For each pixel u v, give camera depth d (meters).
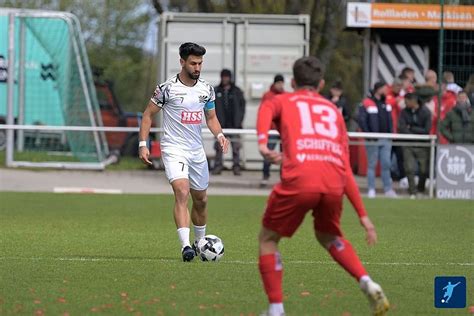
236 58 68.69
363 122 56.81
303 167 19.42
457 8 56.25
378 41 68.44
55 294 23.42
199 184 29.66
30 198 52.84
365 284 19.45
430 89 58.25
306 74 20.17
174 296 23.27
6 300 22.58
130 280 25.59
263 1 87.56
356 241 35.84
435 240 36.47
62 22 72.88
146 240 35.16
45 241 34.44
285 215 19.69
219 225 40.84
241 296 23.36
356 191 19.70
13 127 54.53
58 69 72.56
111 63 134.25
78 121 70.31
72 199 52.62
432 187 56.16
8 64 67.69
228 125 61.44
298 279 26.16
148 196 55.16
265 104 19.89
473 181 56.00
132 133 79.94
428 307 22.38
